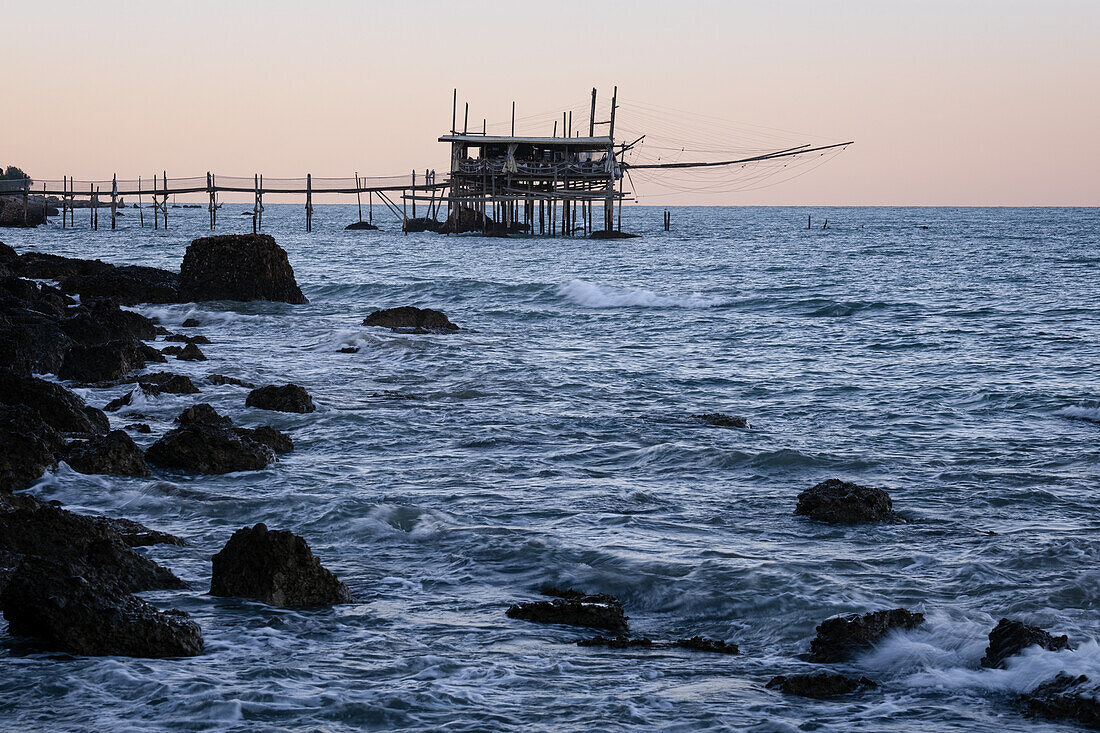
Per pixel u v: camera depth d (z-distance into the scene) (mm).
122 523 17062
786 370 37312
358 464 22297
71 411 23656
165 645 12008
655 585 14750
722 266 93062
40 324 35375
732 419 27359
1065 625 13219
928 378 35594
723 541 17078
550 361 38375
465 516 18219
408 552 16375
